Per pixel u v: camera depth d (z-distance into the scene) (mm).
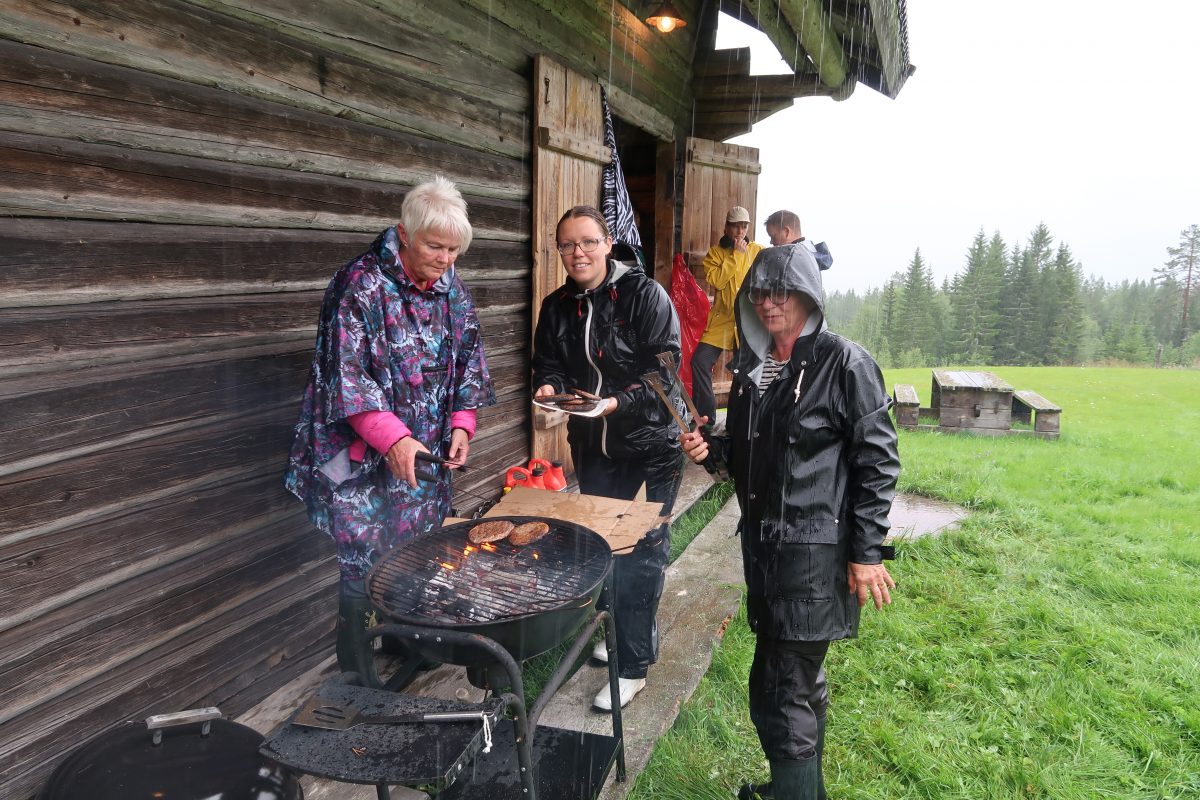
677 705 2340
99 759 1275
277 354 2182
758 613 1675
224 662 2086
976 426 7430
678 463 2445
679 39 6141
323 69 2273
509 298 3727
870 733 2328
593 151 4375
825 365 1583
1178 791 2104
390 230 1939
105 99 1588
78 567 1630
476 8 3162
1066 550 4160
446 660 1446
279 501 2250
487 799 1762
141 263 1713
